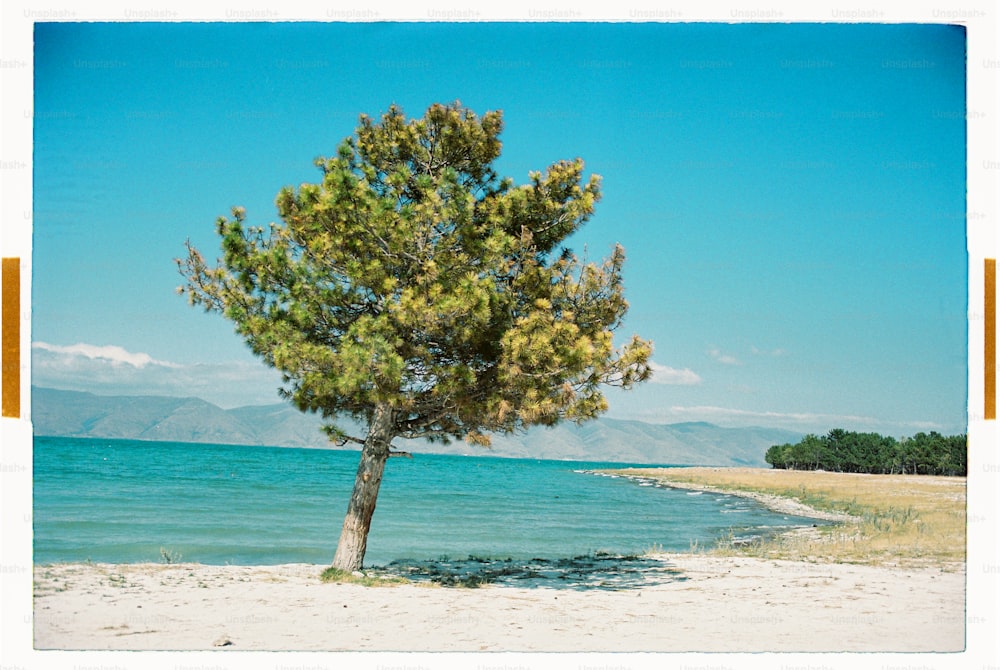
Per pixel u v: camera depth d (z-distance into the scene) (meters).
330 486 52.59
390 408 13.12
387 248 12.38
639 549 20.17
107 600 10.37
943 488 48.19
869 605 10.75
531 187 13.10
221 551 18.64
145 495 37.16
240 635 8.83
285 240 13.04
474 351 12.84
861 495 44.47
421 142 13.87
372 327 11.95
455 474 96.88
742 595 11.59
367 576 12.86
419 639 8.77
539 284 12.81
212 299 12.92
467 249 12.55
